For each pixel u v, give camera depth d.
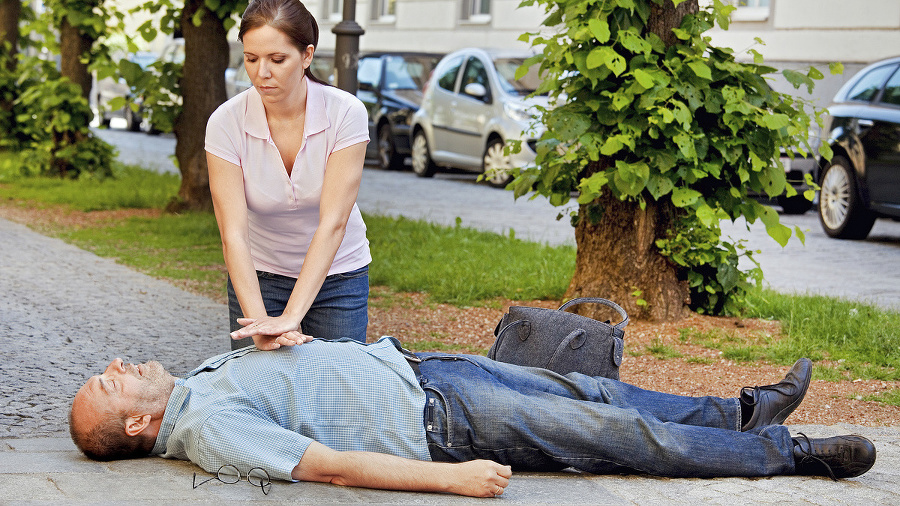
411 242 9.33
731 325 6.44
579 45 6.21
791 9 16.48
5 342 5.34
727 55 6.31
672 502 3.07
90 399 3.20
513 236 9.13
